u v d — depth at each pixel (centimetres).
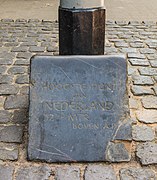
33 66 284
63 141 274
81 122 278
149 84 401
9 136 297
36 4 1011
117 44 558
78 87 282
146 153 279
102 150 272
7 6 962
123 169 263
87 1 291
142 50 529
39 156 270
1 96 370
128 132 276
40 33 625
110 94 282
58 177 254
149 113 339
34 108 280
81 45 302
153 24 713
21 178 252
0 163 267
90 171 261
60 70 283
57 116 278
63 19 301
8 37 591
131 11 903
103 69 283
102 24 306
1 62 465
